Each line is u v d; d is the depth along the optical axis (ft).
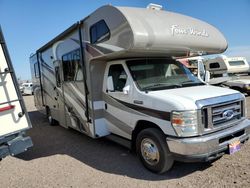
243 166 14.26
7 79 13.48
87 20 17.39
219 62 53.57
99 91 18.29
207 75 21.33
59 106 25.55
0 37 13.43
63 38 21.91
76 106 21.16
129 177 14.03
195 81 17.28
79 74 19.66
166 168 13.53
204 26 17.48
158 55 17.19
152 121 13.84
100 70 18.19
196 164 15.05
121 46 14.35
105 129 18.69
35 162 17.49
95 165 16.15
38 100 34.06
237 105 14.24
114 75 17.19
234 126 13.75
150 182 13.28
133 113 15.26
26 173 15.65
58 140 22.90
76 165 16.40
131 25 13.65
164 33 14.57
